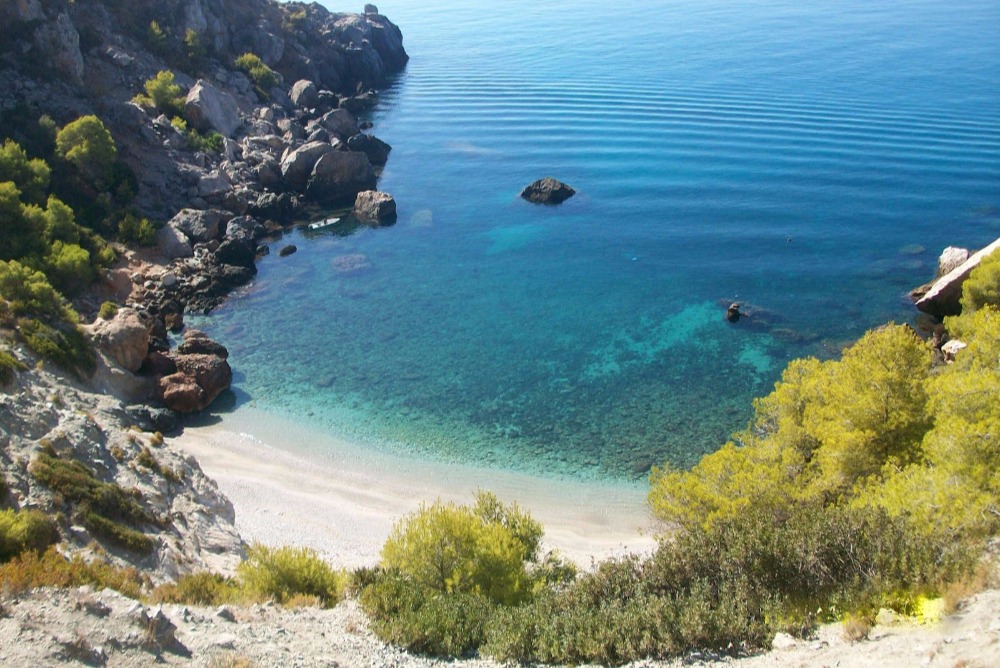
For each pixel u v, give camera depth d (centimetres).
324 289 7175
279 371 5828
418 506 4297
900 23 17662
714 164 9938
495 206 9112
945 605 1714
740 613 1958
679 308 6675
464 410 5312
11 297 4966
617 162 10262
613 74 14775
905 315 6312
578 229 8406
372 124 12462
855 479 2777
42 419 3628
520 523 3244
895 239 7688
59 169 7250
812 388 3322
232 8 12738
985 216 8006
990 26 16638
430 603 2362
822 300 6644
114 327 5275
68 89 8256
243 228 7888
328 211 8994
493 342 6241
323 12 15712
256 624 2223
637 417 5169
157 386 5206
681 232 8169
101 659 1725
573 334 6334
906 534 2044
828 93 12506
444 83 14962
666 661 1878
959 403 2655
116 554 2970
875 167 9438
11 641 1692
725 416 5141
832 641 1766
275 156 9650
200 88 9544
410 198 9425
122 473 3616
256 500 4234
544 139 11344
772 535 2189
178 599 2445
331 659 1998
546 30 19900
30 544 2616
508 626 2175
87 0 10062
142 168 8125
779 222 8219
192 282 6912
